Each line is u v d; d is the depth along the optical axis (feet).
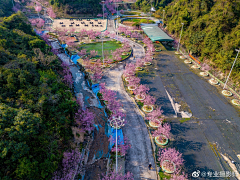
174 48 255.91
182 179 84.43
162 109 138.82
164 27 354.13
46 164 82.38
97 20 404.36
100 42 281.95
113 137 112.68
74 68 202.18
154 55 233.55
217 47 181.57
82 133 115.44
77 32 327.26
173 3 398.83
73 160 96.22
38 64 148.36
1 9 340.18
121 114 126.41
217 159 100.94
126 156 103.14
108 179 84.79
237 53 147.13
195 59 213.25
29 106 101.91
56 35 307.37
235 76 160.56
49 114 107.34
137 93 155.74
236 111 135.54
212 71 184.03
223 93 154.61
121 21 406.82
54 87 129.80
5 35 167.43
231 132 118.01
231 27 180.14
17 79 113.60
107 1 501.97
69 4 426.51
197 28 220.23
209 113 134.10
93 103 146.72
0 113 81.05
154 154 104.47
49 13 422.00
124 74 186.70
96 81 174.91
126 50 244.83
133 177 91.76
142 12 485.97
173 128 121.60
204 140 112.57
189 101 147.02
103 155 104.78
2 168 73.10
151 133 118.32
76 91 161.48
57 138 99.55
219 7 196.65
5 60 127.75
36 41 181.37
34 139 88.58
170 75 185.26
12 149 75.36
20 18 231.30
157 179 91.35
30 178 75.36
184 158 101.30
